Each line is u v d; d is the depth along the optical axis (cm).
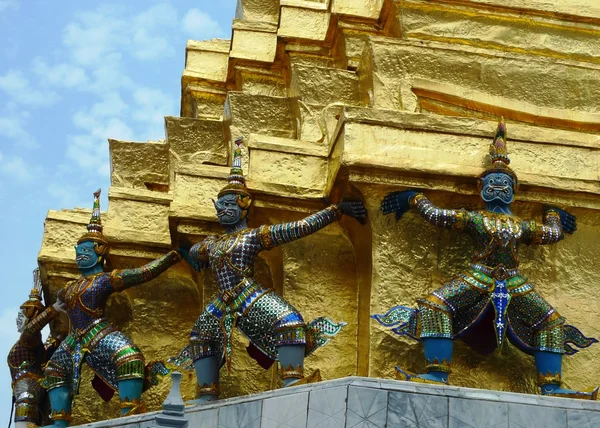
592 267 1550
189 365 1548
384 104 1695
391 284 1507
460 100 1712
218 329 1466
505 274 1442
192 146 2020
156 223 1791
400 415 1247
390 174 1500
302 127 1781
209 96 2175
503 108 1712
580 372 1514
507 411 1258
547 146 1553
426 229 1526
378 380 1279
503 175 1477
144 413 1491
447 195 1517
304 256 1595
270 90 2047
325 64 1920
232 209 1511
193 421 1343
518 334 1448
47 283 1864
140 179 2052
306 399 1279
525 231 1466
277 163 1606
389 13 1823
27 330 1697
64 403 1589
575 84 1739
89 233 1647
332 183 1538
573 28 1809
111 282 1588
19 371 1731
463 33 1789
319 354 1553
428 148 1518
